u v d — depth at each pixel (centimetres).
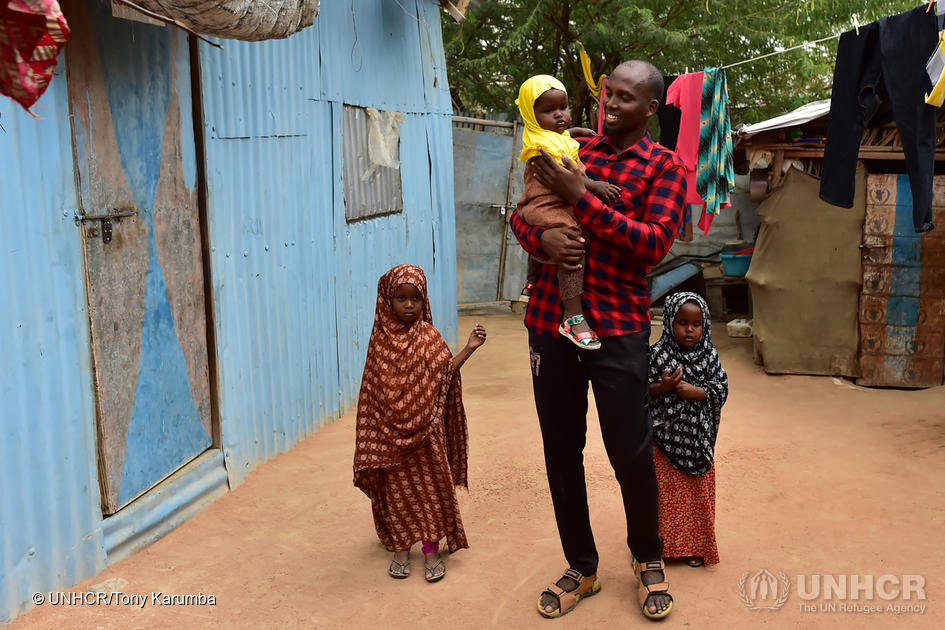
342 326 690
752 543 434
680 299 393
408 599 379
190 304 477
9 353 340
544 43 1578
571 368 338
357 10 709
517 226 330
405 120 828
